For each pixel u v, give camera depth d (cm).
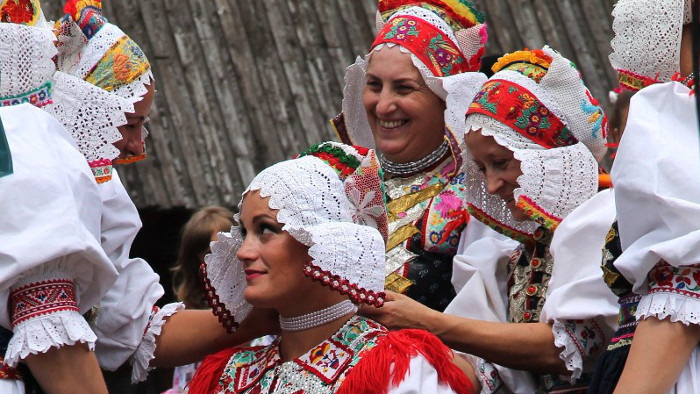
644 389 536
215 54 1523
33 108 574
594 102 686
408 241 721
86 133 611
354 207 601
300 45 1563
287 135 1471
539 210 652
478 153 672
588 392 592
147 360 657
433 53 738
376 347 563
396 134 743
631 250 557
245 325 650
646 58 605
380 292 560
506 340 634
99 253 557
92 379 559
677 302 542
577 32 1648
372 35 1602
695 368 553
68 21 640
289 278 579
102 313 653
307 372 572
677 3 597
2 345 564
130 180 1390
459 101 722
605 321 636
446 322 634
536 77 680
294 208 577
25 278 549
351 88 783
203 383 611
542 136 664
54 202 549
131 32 1518
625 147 570
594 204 648
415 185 745
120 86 634
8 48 592
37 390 575
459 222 725
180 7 1553
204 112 1467
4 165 548
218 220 952
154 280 667
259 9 1582
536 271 678
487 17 1639
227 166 1429
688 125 567
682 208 541
